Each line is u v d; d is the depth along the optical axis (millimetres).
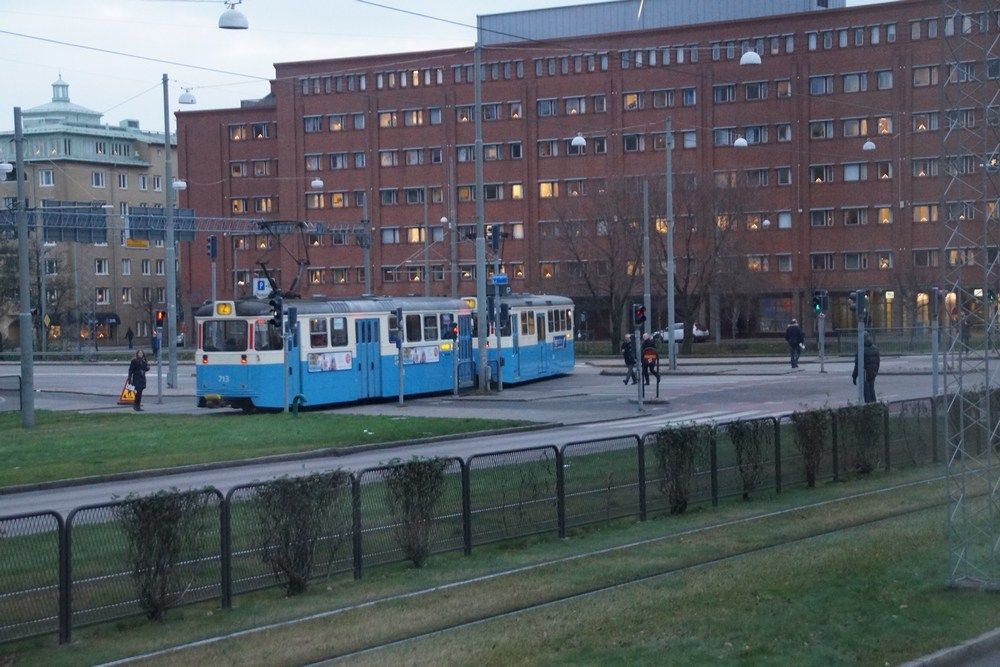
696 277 69875
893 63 79562
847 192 81438
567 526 15844
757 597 11320
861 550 13578
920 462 22188
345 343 38250
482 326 42250
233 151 97500
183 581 11594
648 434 17125
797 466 19500
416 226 91250
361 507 13391
